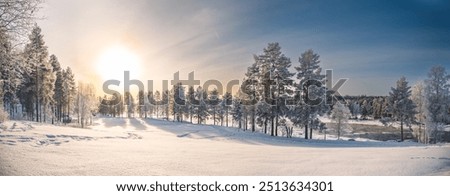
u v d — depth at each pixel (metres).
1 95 19.88
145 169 7.82
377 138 52.00
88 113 65.81
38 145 10.61
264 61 41.28
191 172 7.76
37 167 7.12
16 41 14.30
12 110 51.56
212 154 11.54
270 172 7.98
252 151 13.19
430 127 42.44
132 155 10.16
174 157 10.19
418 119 46.44
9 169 6.68
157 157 9.98
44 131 15.46
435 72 42.59
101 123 76.62
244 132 44.22
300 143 32.69
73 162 8.09
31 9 13.88
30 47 15.59
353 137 53.16
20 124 17.95
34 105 51.75
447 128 49.00
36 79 41.81
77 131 18.86
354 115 100.94
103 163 8.24
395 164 8.66
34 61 16.39
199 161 9.51
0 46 13.73
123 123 76.88
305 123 37.97
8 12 13.36
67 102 61.84
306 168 8.52
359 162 9.42
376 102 91.75
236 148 14.96
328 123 63.56
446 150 11.33
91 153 9.92
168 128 56.00
